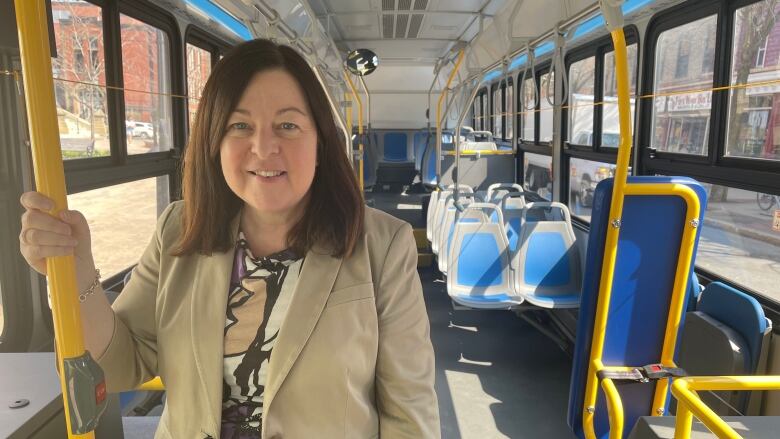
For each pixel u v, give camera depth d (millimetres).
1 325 2307
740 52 2770
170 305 1084
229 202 1098
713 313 2699
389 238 1116
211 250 1071
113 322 1047
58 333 821
